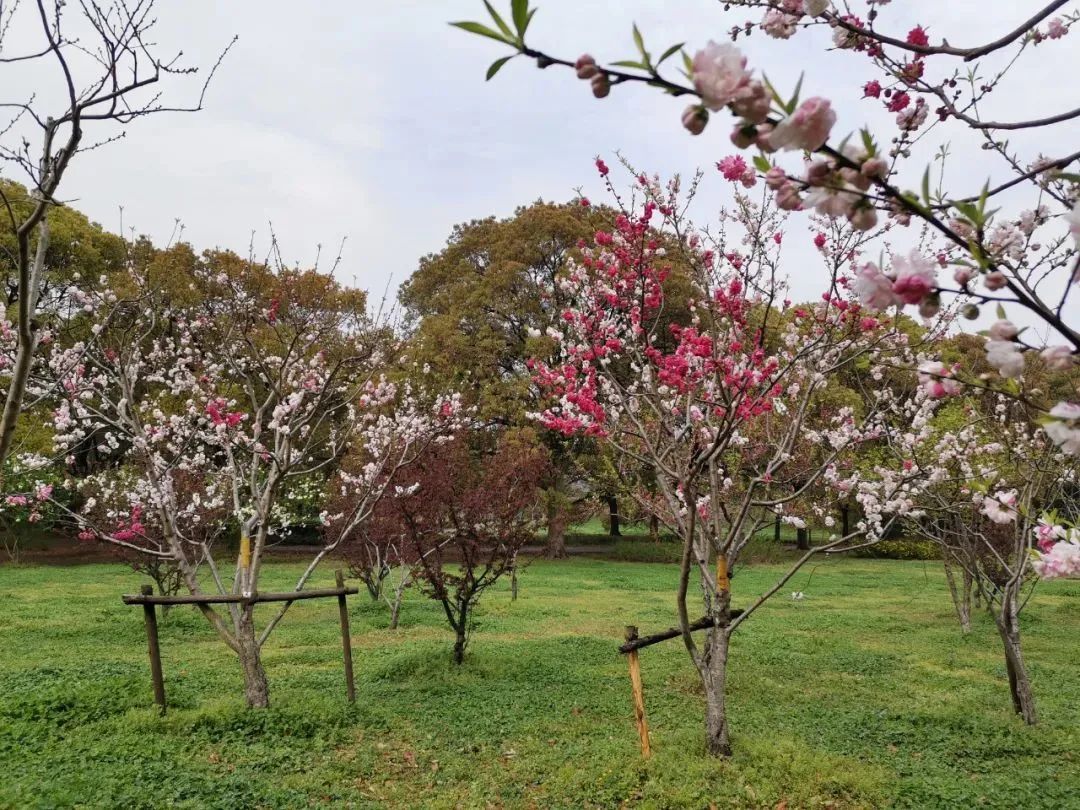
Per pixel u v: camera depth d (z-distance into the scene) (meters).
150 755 5.16
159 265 12.55
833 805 4.59
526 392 20.08
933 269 1.58
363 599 13.92
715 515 5.61
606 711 6.70
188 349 9.24
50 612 12.01
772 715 6.59
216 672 7.94
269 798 4.56
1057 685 7.90
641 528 34.31
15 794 4.17
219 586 6.75
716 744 5.35
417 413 10.73
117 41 3.55
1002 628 6.60
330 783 4.99
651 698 7.19
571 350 6.45
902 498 7.03
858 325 5.50
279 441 8.07
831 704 7.05
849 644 9.99
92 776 4.61
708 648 6.02
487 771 5.25
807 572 20.00
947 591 16.19
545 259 21.69
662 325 13.35
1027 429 7.73
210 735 5.71
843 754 5.51
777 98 1.43
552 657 8.93
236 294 7.94
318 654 9.07
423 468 9.93
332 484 14.10
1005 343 1.60
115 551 12.16
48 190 3.20
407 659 8.27
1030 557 2.66
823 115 1.42
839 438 6.67
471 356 20.98
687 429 6.01
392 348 8.73
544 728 6.17
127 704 6.31
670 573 20.16
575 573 20.00
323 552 7.02
